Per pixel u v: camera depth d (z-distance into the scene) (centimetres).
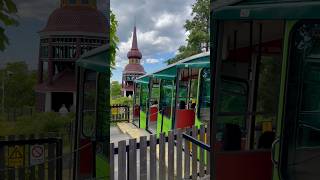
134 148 564
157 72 1327
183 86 1123
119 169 540
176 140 654
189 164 671
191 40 2956
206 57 893
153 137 602
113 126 1981
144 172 585
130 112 2369
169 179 633
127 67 6059
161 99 1330
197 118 938
